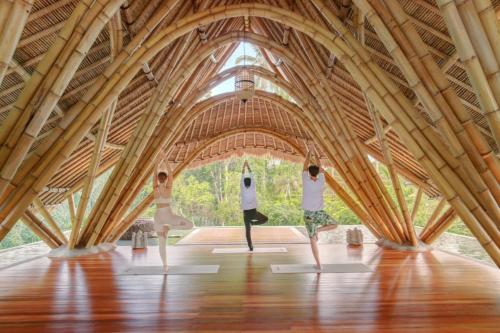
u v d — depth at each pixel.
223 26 10.05
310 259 6.76
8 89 5.77
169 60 8.11
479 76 3.55
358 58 5.54
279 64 10.66
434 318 3.45
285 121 13.19
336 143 8.90
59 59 4.28
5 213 4.64
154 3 6.60
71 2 5.27
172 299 4.11
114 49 6.27
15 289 4.62
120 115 8.84
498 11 4.52
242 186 7.95
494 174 4.21
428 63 4.35
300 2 7.79
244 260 6.71
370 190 7.97
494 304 3.88
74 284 4.88
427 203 24.39
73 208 11.23
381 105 5.27
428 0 5.16
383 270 5.67
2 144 4.11
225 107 12.52
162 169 13.93
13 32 3.37
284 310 3.69
